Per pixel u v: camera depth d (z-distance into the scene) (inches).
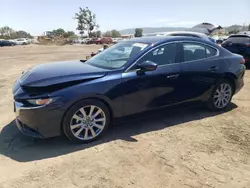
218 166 134.0
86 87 149.5
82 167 132.7
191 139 163.6
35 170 130.0
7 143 157.0
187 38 188.7
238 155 144.9
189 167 132.9
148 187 117.3
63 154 145.0
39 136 145.4
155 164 135.5
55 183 120.0
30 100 142.4
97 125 159.0
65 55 817.5
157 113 180.9
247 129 179.0
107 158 140.9
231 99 230.2
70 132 150.3
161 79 172.6
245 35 426.3
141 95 167.6
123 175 126.2
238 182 121.3
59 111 144.3
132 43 188.7
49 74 154.5
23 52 994.1
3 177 124.3
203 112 210.8
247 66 431.5
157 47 174.2
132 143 157.8
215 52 201.3
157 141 160.7
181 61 182.2
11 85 315.0
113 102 159.0
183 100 187.9
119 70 161.8
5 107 224.7
